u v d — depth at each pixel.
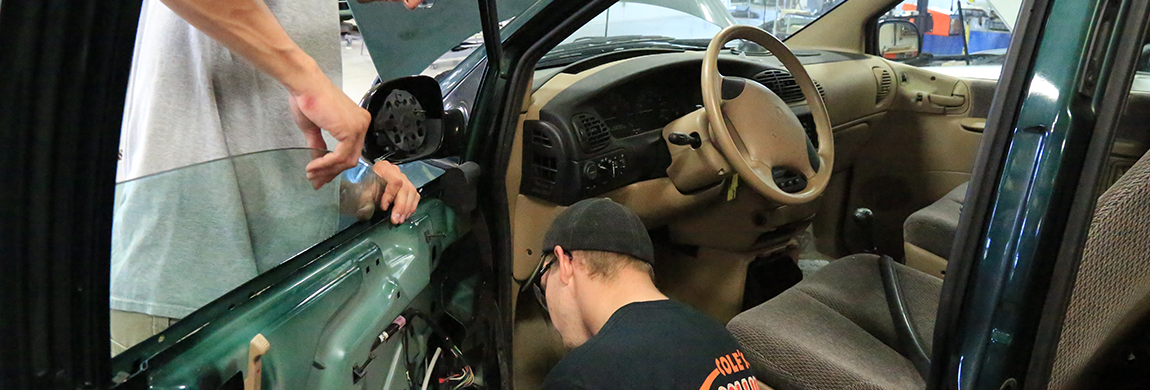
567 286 1.25
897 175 2.67
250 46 0.79
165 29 0.90
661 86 1.81
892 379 1.21
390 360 1.05
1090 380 1.05
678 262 2.26
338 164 0.92
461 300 1.33
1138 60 0.77
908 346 1.32
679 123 1.75
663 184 1.82
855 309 1.48
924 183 2.62
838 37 2.55
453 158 1.31
